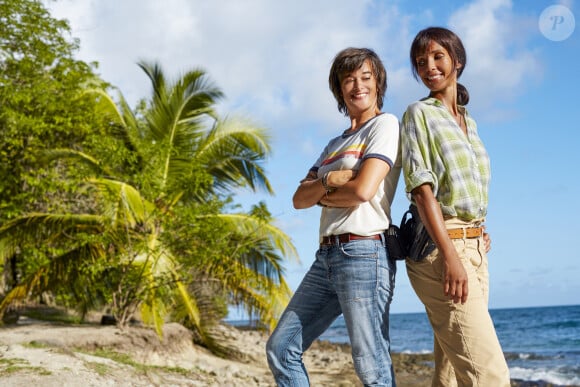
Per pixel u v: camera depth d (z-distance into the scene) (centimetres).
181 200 1235
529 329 4022
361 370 278
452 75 294
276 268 1148
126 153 1003
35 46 1244
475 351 267
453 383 317
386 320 286
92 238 931
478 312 269
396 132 288
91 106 1256
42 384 498
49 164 1171
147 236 995
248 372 892
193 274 1068
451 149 279
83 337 788
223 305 1120
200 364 870
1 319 1028
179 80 1302
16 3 1237
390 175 294
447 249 265
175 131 1308
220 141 1298
